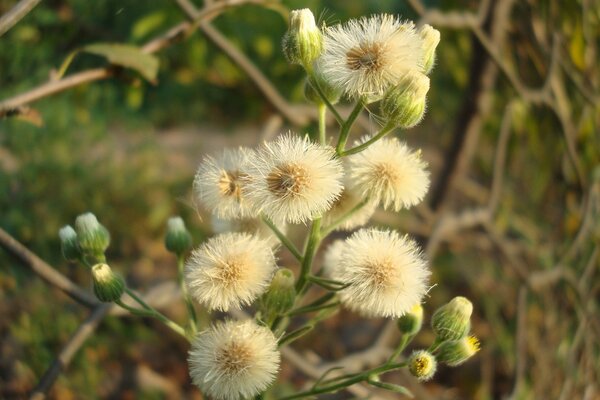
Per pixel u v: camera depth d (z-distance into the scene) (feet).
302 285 0.48
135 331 1.07
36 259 0.58
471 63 1.00
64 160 1.15
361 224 0.50
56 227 1.14
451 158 1.04
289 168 0.45
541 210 1.14
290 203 0.44
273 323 0.49
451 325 0.48
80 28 0.99
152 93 1.54
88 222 0.52
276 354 0.45
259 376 0.45
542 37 0.93
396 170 0.47
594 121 0.97
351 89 0.45
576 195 1.01
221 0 0.66
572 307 1.01
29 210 1.11
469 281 1.26
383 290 0.46
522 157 1.14
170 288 0.66
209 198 0.47
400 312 0.46
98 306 0.59
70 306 0.98
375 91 0.45
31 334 0.85
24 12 0.52
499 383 1.18
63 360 0.58
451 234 1.11
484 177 1.30
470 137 1.03
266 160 0.45
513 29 0.98
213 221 0.51
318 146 0.45
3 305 0.89
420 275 0.47
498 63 0.85
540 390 1.01
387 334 0.80
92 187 1.25
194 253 0.47
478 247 1.23
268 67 1.26
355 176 0.48
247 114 1.40
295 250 0.48
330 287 0.47
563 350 1.01
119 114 1.29
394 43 0.45
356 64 0.45
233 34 1.15
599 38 0.95
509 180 1.16
